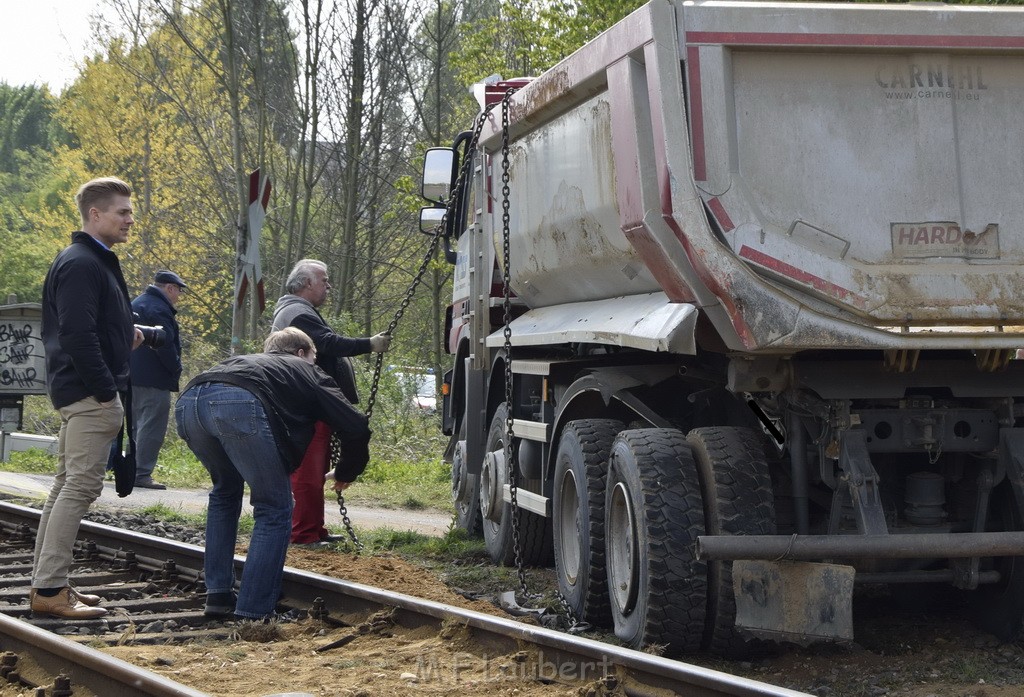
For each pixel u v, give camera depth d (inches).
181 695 162.4
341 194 1032.8
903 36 226.5
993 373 231.8
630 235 236.4
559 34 762.8
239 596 255.4
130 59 1024.2
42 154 2787.9
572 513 285.6
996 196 228.5
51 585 247.0
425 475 661.9
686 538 227.3
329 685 193.3
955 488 248.2
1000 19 229.0
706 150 220.8
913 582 234.7
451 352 463.5
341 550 373.4
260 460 252.1
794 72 225.8
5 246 2085.4
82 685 189.9
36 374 708.0
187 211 1151.6
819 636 209.8
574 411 296.0
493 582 328.2
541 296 340.2
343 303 994.1
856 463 223.8
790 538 213.6
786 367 225.6
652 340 229.9
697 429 243.9
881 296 216.2
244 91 916.6
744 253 217.6
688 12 223.5
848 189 224.2
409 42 951.6
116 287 249.8
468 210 420.8
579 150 277.7
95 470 248.5
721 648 229.0
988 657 228.5
